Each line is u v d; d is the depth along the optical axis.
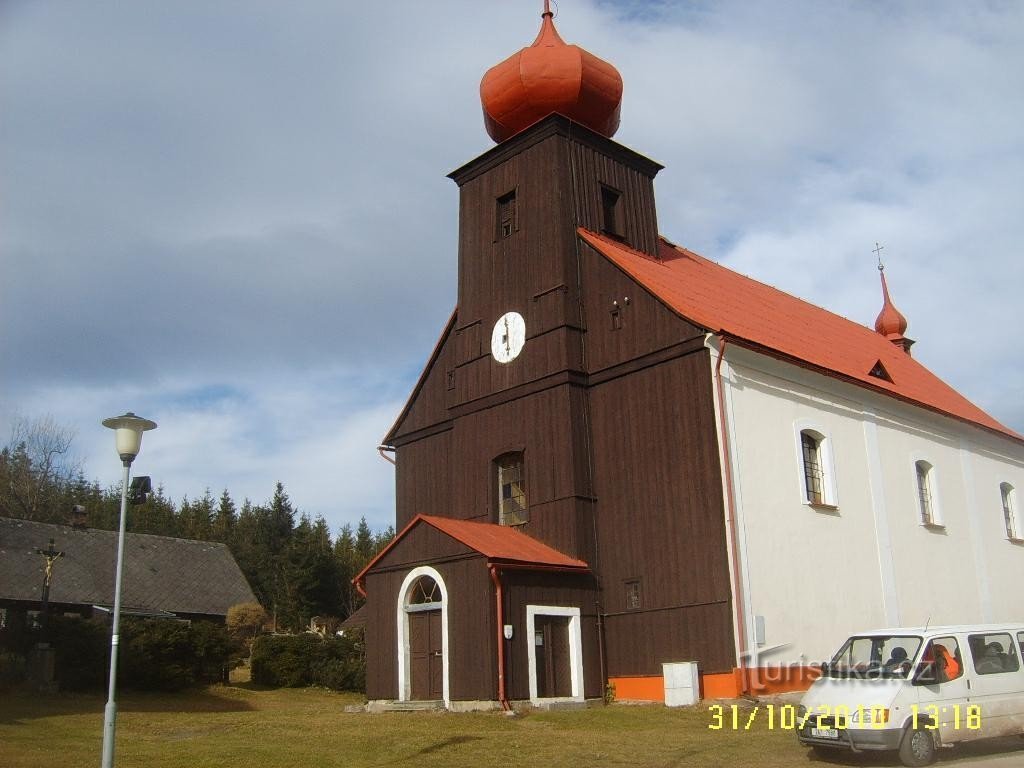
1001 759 14.71
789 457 26.17
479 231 30.14
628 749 16.62
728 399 24.55
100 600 41.81
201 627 31.64
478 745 17.14
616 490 25.70
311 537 80.50
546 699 23.03
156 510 89.06
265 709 26.02
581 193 28.84
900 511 30.67
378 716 21.84
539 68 29.16
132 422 14.61
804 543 25.88
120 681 28.09
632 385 25.92
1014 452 39.28
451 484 30.20
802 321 35.69
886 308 46.06
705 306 27.84
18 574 40.75
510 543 24.70
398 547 25.19
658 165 31.56
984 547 34.91
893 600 28.77
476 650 22.80
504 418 27.89
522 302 28.22
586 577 25.17
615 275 26.89
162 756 16.11
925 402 33.44
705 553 23.69
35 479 64.31
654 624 24.30
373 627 25.31
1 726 19.44
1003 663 15.98
